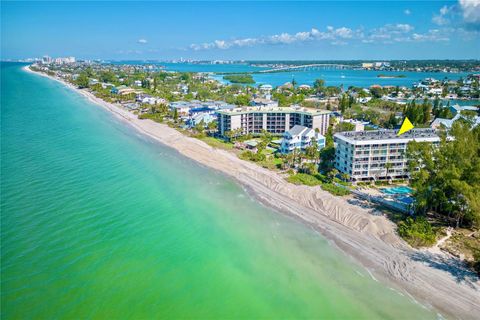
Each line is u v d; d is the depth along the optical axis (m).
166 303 60.03
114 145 161.00
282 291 64.12
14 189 101.44
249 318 57.56
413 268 70.25
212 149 155.12
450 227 84.12
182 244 77.75
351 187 108.00
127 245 76.00
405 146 110.19
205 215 91.94
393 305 60.94
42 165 125.12
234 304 60.59
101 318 55.97
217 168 130.00
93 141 166.88
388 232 82.25
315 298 62.50
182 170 127.19
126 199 99.25
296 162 133.50
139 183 112.12
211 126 183.12
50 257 69.75
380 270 70.06
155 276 66.62
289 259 73.75
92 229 81.62
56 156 137.75
